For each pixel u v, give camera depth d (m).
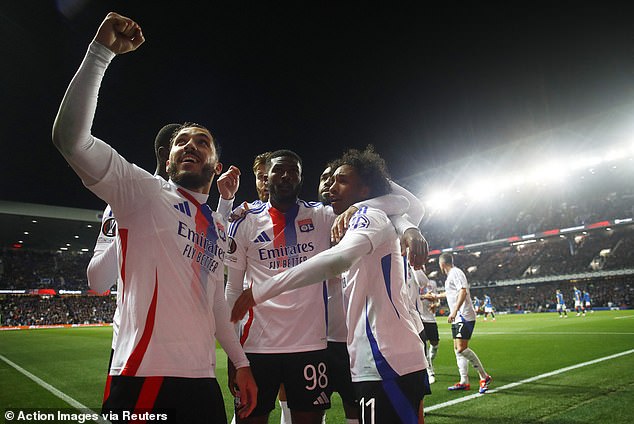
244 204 3.29
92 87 1.74
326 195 3.14
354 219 2.21
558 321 20.23
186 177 2.17
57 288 43.31
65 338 19.25
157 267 1.90
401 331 2.23
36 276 44.19
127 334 1.86
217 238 2.21
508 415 4.48
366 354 2.19
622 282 37.66
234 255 3.08
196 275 2.02
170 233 1.97
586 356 8.23
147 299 1.86
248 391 2.30
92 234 39.97
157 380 1.77
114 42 1.80
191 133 2.28
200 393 1.88
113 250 2.51
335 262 1.94
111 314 44.09
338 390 3.13
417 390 2.17
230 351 2.32
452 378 6.91
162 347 1.83
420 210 2.98
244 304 1.98
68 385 7.08
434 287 8.52
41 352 12.91
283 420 3.75
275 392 2.90
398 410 2.08
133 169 1.95
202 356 1.94
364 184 2.70
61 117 1.69
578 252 41.75
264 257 3.06
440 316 34.12
